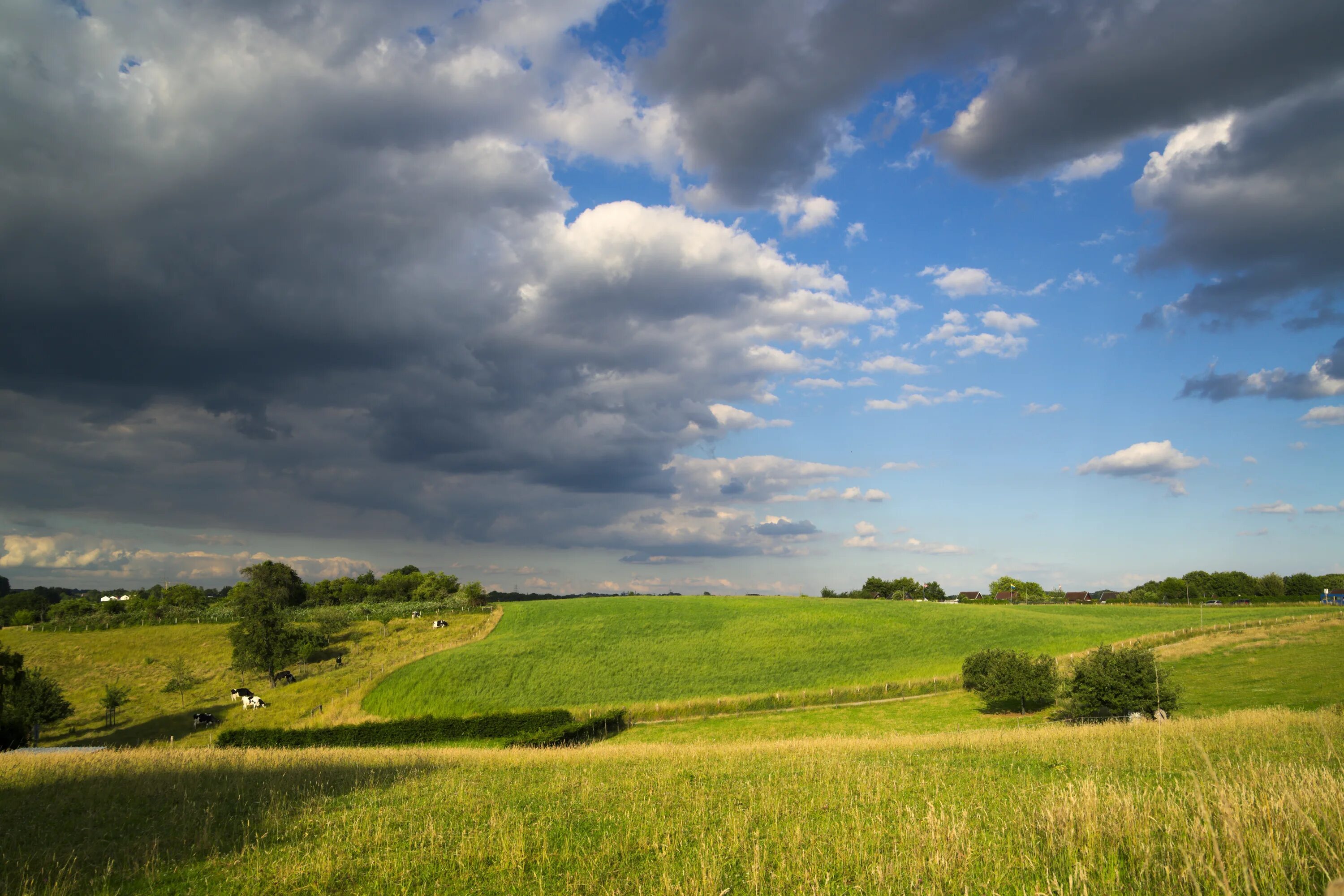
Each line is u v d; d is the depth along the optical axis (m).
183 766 24.14
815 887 8.45
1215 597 141.25
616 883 9.92
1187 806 10.09
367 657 80.50
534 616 100.00
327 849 12.30
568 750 32.47
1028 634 82.62
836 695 56.44
